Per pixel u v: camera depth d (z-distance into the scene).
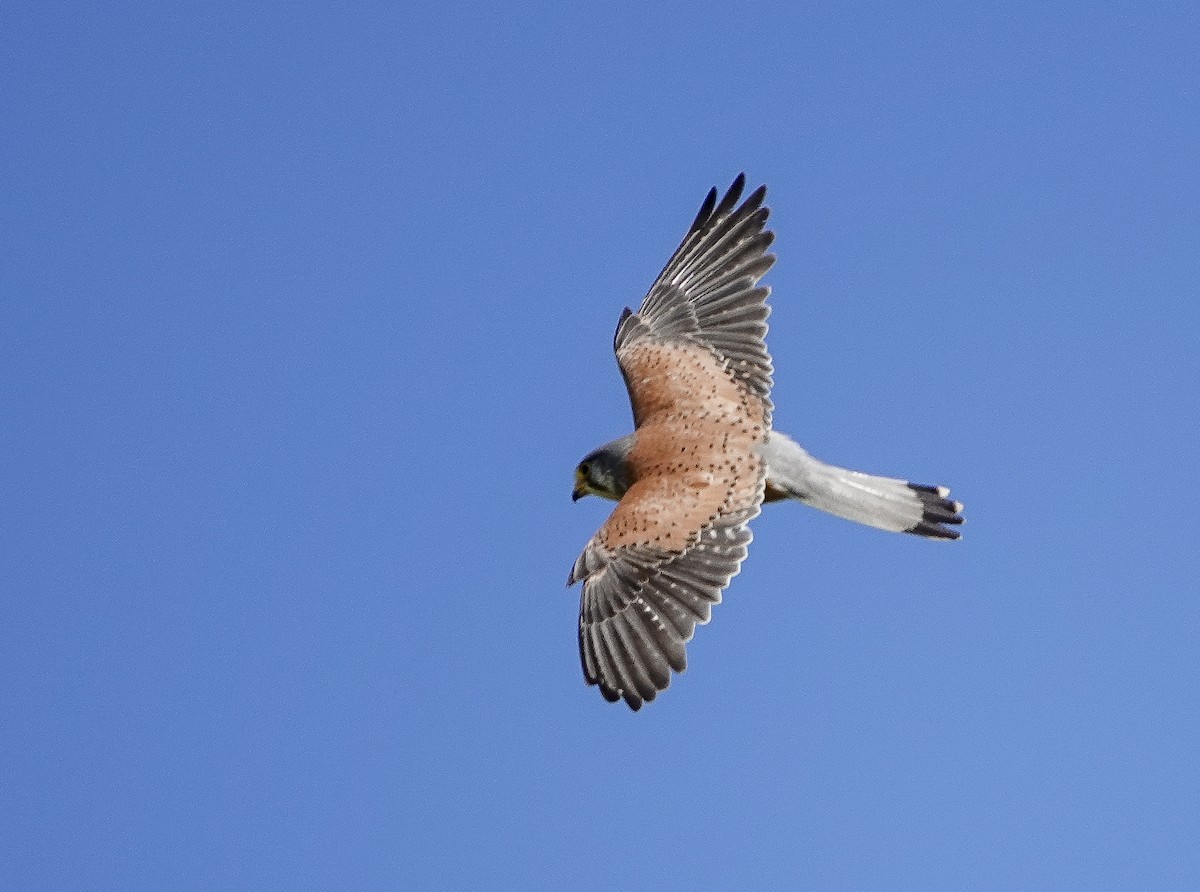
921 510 12.95
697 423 13.33
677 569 12.11
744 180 14.54
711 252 14.53
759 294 14.07
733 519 12.35
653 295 14.66
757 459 12.93
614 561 12.28
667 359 14.02
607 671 11.91
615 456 13.39
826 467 13.10
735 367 13.80
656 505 12.55
